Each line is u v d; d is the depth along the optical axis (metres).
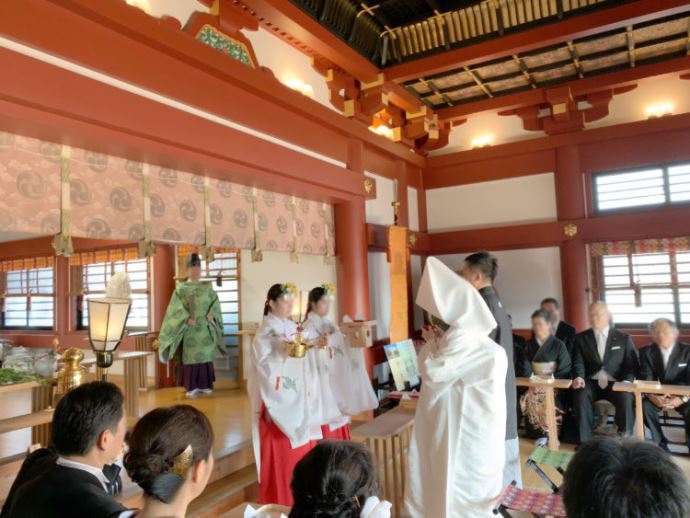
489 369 2.46
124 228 3.19
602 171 6.26
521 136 6.73
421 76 5.45
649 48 5.43
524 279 6.59
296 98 4.39
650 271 5.93
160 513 1.07
